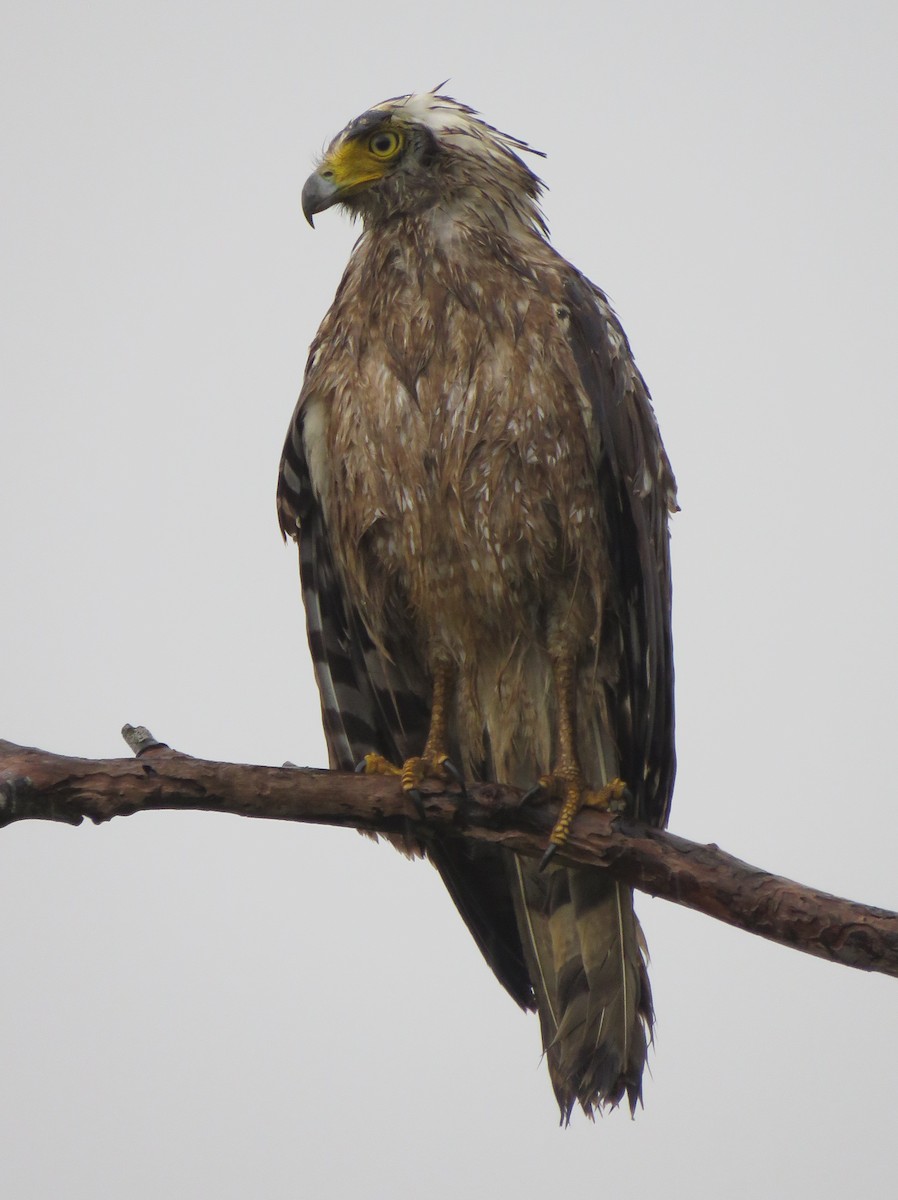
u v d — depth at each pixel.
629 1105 10.93
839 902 8.98
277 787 9.70
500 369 11.16
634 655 11.41
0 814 8.76
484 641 11.79
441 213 11.79
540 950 11.42
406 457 11.22
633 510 11.14
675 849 9.75
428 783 10.37
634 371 11.71
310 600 12.04
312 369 11.73
